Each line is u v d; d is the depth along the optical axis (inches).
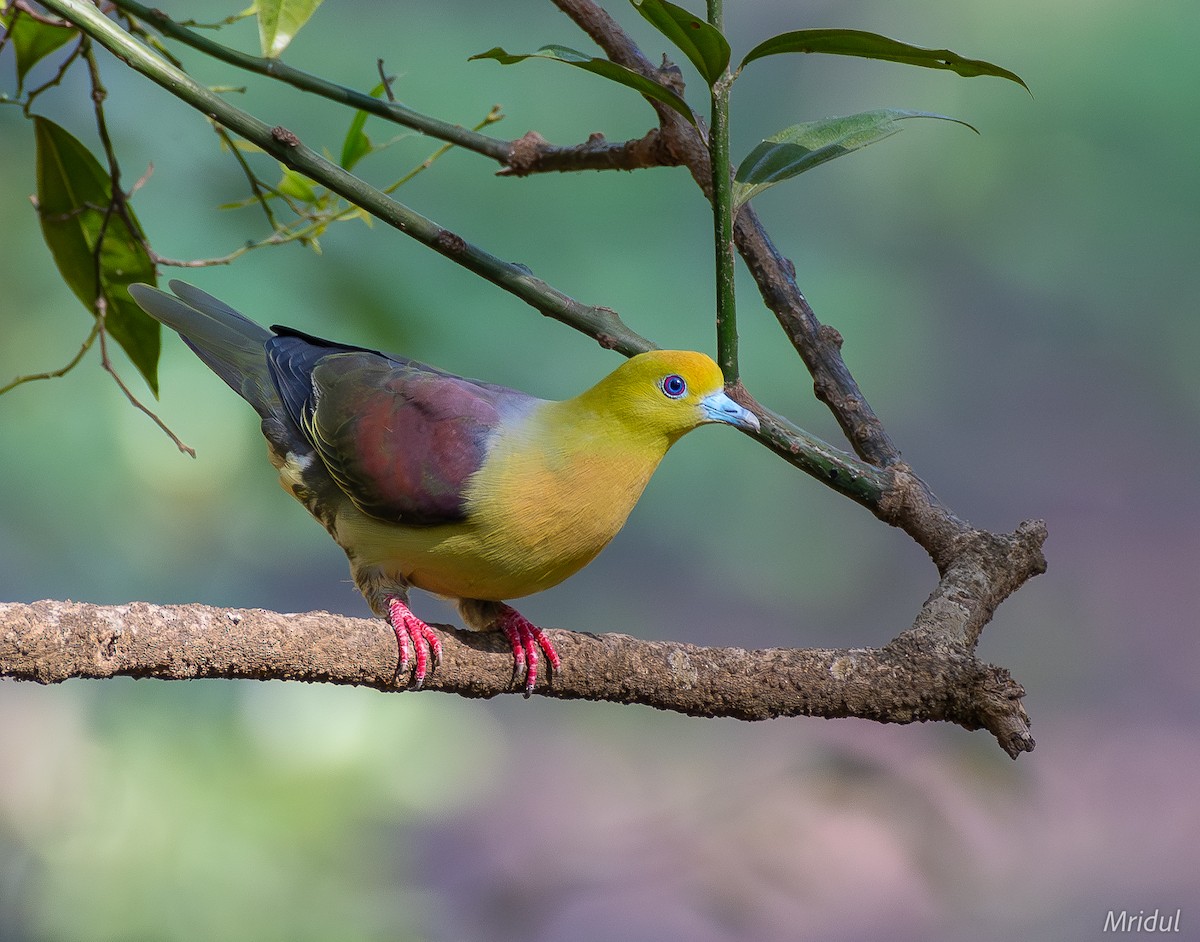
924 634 218.5
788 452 241.0
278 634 201.0
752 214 277.7
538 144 289.0
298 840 390.6
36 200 297.4
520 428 256.5
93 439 517.0
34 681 186.9
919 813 347.6
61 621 186.5
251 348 307.9
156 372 307.7
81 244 294.0
